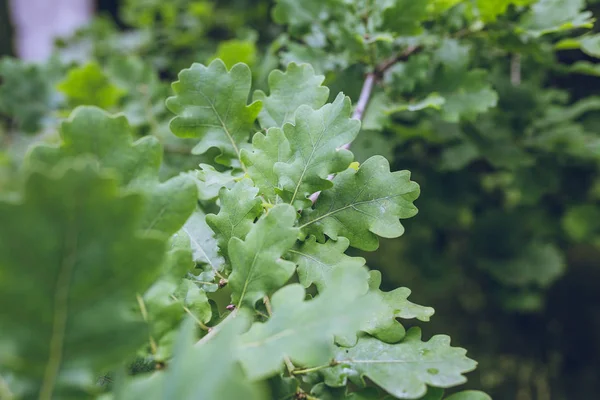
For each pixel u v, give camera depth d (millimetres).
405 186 413
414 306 390
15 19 1630
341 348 373
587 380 1199
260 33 1304
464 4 668
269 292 363
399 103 626
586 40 623
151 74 906
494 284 1050
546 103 809
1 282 245
